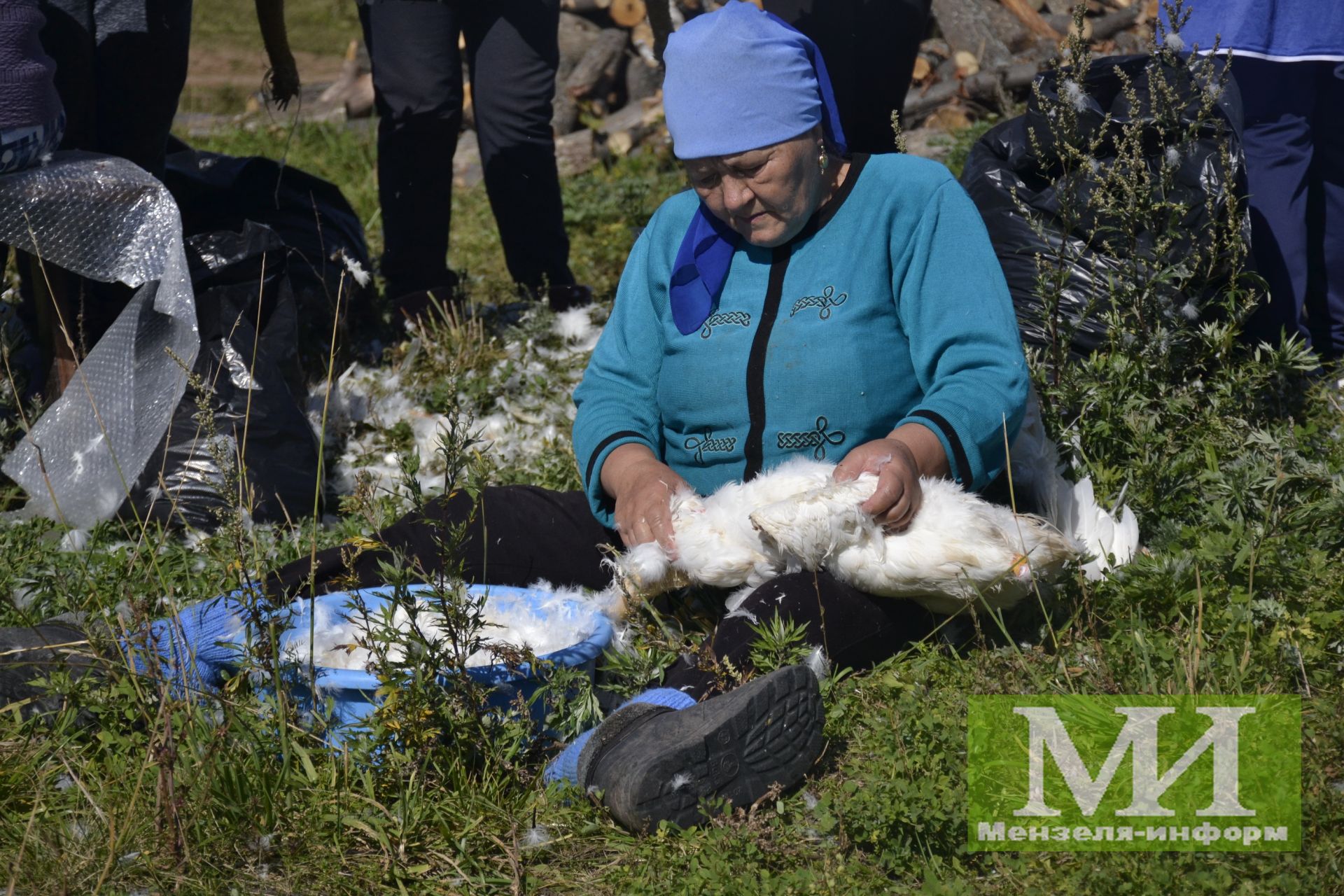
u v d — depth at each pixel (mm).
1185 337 3486
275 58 4480
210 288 3920
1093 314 3641
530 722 2367
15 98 3402
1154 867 1974
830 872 2055
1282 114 3922
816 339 2674
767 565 2504
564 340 4926
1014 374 2631
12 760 2359
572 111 8891
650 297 2930
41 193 3480
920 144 7703
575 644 2451
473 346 4781
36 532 3475
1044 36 8586
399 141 4848
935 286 2682
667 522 2559
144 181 3576
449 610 2287
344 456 4160
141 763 2328
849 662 2598
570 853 2195
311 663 2322
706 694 2385
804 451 2703
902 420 2711
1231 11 3828
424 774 2299
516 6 4812
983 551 2428
